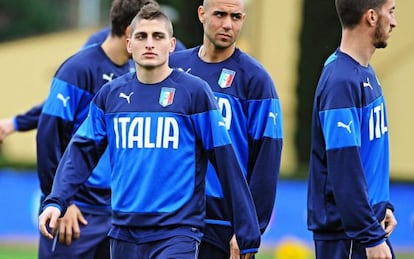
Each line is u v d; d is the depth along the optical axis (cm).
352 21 2489
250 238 2441
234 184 2458
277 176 2709
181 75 2511
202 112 2481
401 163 8962
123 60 3053
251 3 8775
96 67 3036
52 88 3028
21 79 10794
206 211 2709
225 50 2719
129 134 2488
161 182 2461
